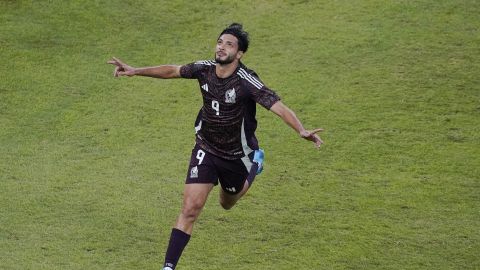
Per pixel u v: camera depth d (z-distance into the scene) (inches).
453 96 2150.6
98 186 1759.4
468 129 2017.7
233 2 2561.5
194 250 1523.1
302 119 2053.4
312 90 2176.4
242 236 1581.0
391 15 2500.0
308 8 2541.8
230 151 1224.2
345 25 2456.9
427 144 1958.7
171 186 1769.2
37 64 2265.0
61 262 1454.2
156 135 1987.0
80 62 2284.7
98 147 1929.1
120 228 1592.0
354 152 1925.4
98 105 2107.5
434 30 2426.2
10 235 1549.0
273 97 1165.7
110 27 2442.2
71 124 2020.2
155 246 1529.3
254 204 1707.7
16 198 1691.7
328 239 1576.0
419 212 1684.3
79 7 2519.7
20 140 1945.1
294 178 1815.9
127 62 2278.5
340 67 2274.9
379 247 1550.2
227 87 1185.4
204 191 1219.9
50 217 1624.0
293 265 1475.1
